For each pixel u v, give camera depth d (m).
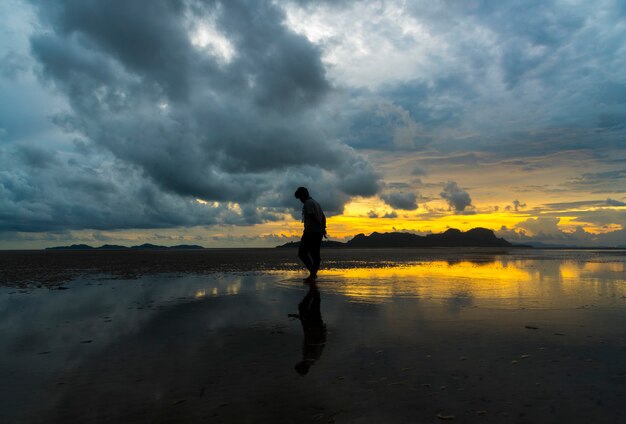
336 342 2.92
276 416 1.73
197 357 2.58
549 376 2.19
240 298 5.03
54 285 6.57
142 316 3.90
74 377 2.24
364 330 3.29
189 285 6.48
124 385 2.11
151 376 2.24
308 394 1.96
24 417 1.75
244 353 2.66
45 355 2.65
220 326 3.47
